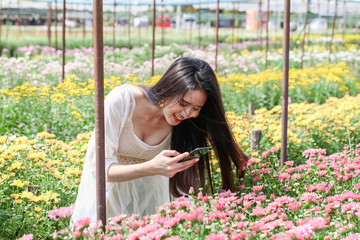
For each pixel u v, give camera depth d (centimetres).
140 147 261
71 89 677
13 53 1486
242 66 1052
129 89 249
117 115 243
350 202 256
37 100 618
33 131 552
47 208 283
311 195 255
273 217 222
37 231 265
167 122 264
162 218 208
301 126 462
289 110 578
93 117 584
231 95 789
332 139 464
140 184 283
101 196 216
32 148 371
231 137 270
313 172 307
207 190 305
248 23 2416
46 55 1230
